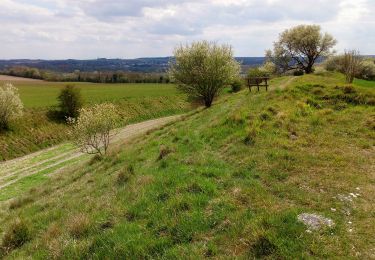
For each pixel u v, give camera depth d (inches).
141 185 478.3
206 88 1659.7
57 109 2421.3
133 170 602.9
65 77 5664.4
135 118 2706.7
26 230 464.8
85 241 356.2
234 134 649.6
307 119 704.4
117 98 3029.0
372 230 303.0
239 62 1728.6
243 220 332.5
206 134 710.5
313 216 329.4
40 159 1593.3
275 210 346.3
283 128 651.5
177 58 1713.8
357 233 300.2
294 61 3292.3
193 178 450.3
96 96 3105.3
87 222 396.2
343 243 285.9
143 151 802.8
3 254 430.0
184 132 835.4
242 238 307.3
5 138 1798.7
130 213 400.8
